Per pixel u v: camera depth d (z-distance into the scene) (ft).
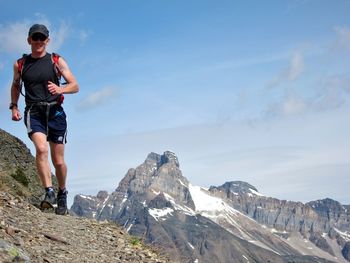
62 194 38.70
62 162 36.86
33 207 36.73
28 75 33.91
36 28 33.24
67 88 34.17
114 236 36.17
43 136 34.42
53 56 34.47
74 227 35.22
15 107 35.24
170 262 34.53
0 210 32.04
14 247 23.02
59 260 25.80
